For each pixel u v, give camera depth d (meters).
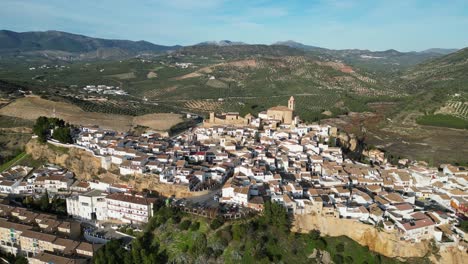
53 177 189.38
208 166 191.62
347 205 150.88
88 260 132.00
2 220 150.12
